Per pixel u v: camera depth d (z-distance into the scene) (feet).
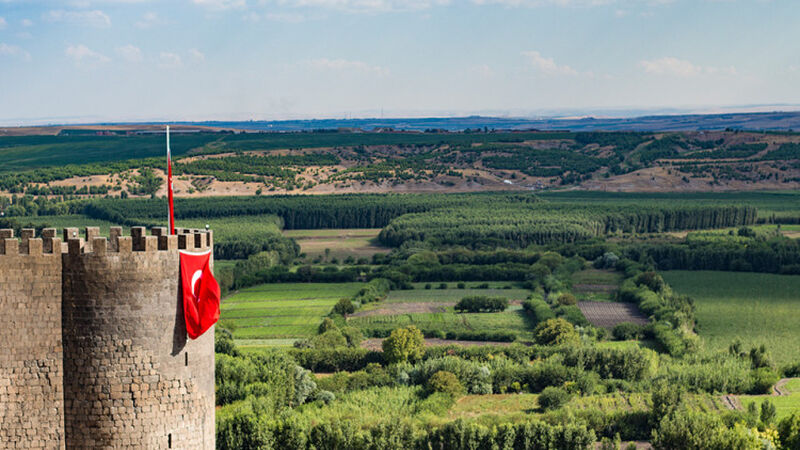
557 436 355.15
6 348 135.85
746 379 480.23
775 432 354.33
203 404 144.66
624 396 460.14
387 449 342.44
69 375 137.90
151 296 138.92
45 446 138.41
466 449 352.90
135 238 138.00
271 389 406.82
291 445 327.26
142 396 139.54
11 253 134.82
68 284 136.67
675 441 353.31
